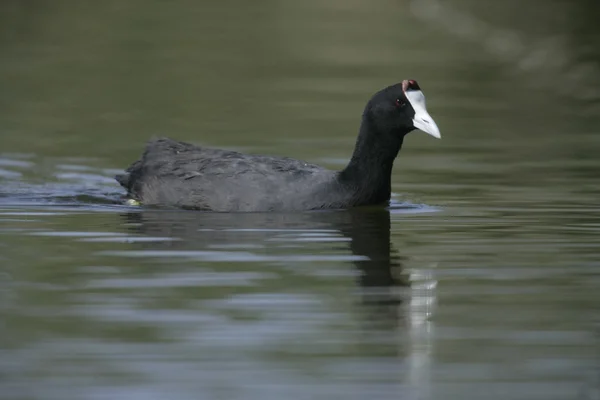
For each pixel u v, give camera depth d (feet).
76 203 53.72
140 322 36.14
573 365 32.71
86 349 33.76
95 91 87.51
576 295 39.22
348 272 41.93
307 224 49.19
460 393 30.66
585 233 48.16
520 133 73.87
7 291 39.29
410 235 47.80
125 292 39.19
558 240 46.96
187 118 77.82
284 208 51.06
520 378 31.76
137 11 129.90
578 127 75.87
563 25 120.37
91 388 30.86
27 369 32.22
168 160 53.72
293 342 34.53
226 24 122.21
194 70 96.99
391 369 32.35
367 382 31.42
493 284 40.63
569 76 96.78
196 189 51.85
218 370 32.19
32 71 95.25
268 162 52.49
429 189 57.72
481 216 51.49
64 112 79.61
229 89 88.94
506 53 107.45
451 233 48.24
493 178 60.34
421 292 39.58
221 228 48.24
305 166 52.70
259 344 34.37
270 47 108.99
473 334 35.35
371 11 133.28
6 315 36.76
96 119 77.30
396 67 99.35
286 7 136.05
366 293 39.40
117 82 91.40
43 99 84.23
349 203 51.88
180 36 114.32
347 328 35.76
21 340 34.47
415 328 35.86
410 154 67.51
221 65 99.25
